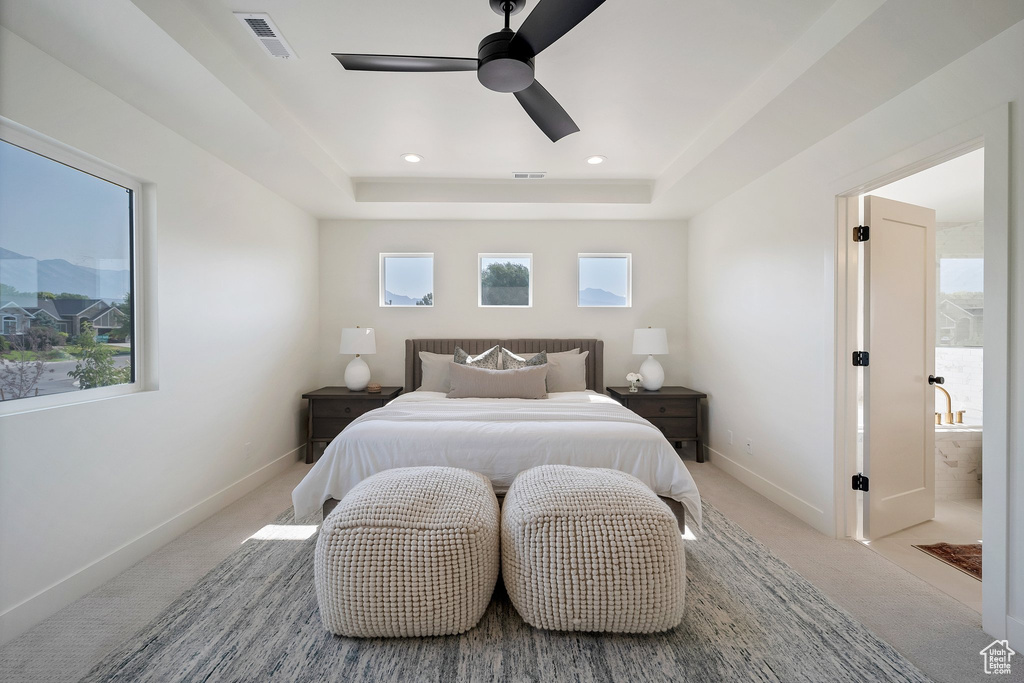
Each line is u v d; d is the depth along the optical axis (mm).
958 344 4180
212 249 2912
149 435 2396
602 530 1678
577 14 1464
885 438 2633
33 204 1899
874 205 2559
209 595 1984
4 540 1701
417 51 2076
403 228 4652
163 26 1666
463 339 4598
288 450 3984
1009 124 1663
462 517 1732
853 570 2232
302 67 2207
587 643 1672
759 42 1996
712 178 3354
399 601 1632
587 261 4742
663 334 4277
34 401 1896
